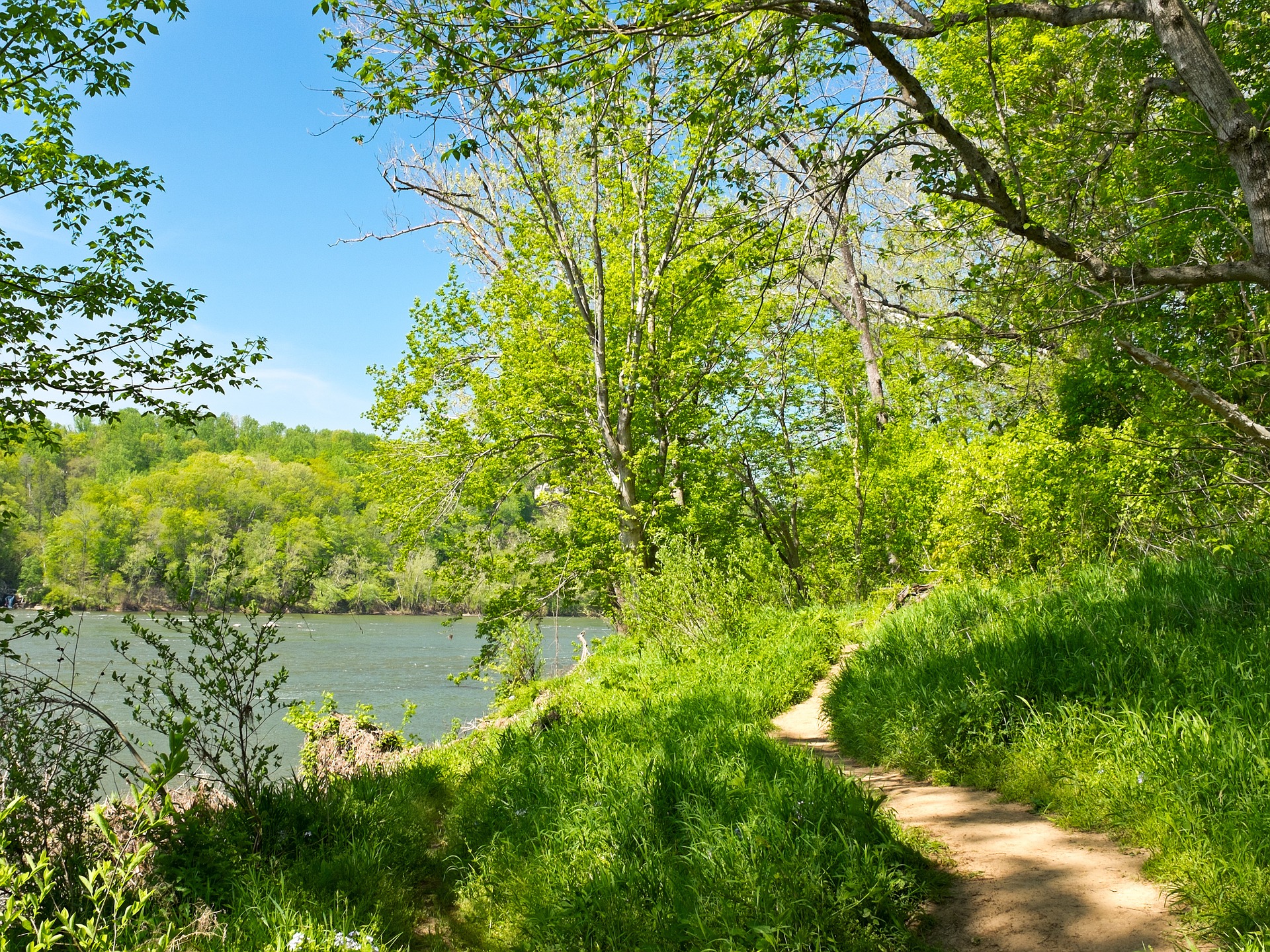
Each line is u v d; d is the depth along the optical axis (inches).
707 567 559.8
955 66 438.3
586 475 845.8
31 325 366.0
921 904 156.6
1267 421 410.0
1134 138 341.7
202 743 219.6
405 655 1453.0
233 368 390.3
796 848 162.1
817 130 313.7
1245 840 147.6
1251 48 370.9
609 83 346.3
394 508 801.6
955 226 371.6
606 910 163.5
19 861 164.7
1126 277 282.0
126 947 135.4
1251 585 265.7
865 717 283.6
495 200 895.1
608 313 839.7
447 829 237.9
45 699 207.5
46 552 2273.6
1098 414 530.6
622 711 332.8
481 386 794.8
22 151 360.2
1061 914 145.6
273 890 170.6
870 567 931.3
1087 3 273.1
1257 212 259.1
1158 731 193.8
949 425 658.8
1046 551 433.1
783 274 348.8
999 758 227.9
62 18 343.0
